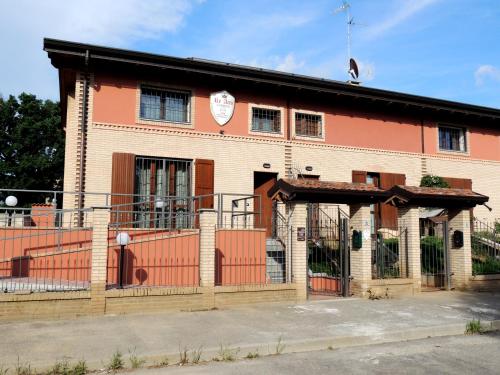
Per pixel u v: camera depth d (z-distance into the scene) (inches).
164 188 550.3
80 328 296.5
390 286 440.1
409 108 693.3
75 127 521.0
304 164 623.5
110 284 389.4
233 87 594.9
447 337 301.9
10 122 1235.9
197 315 343.3
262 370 227.9
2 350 245.3
